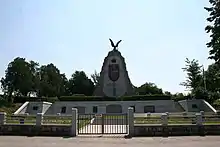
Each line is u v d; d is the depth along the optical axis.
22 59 70.06
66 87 87.25
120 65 51.12
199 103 41.06
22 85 67.25
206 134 17.16
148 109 43.41
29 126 17.92
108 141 14.27
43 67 82.56
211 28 25.80
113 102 44.38
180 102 44.25
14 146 12.14
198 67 67.19
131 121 17.25
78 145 12.62
